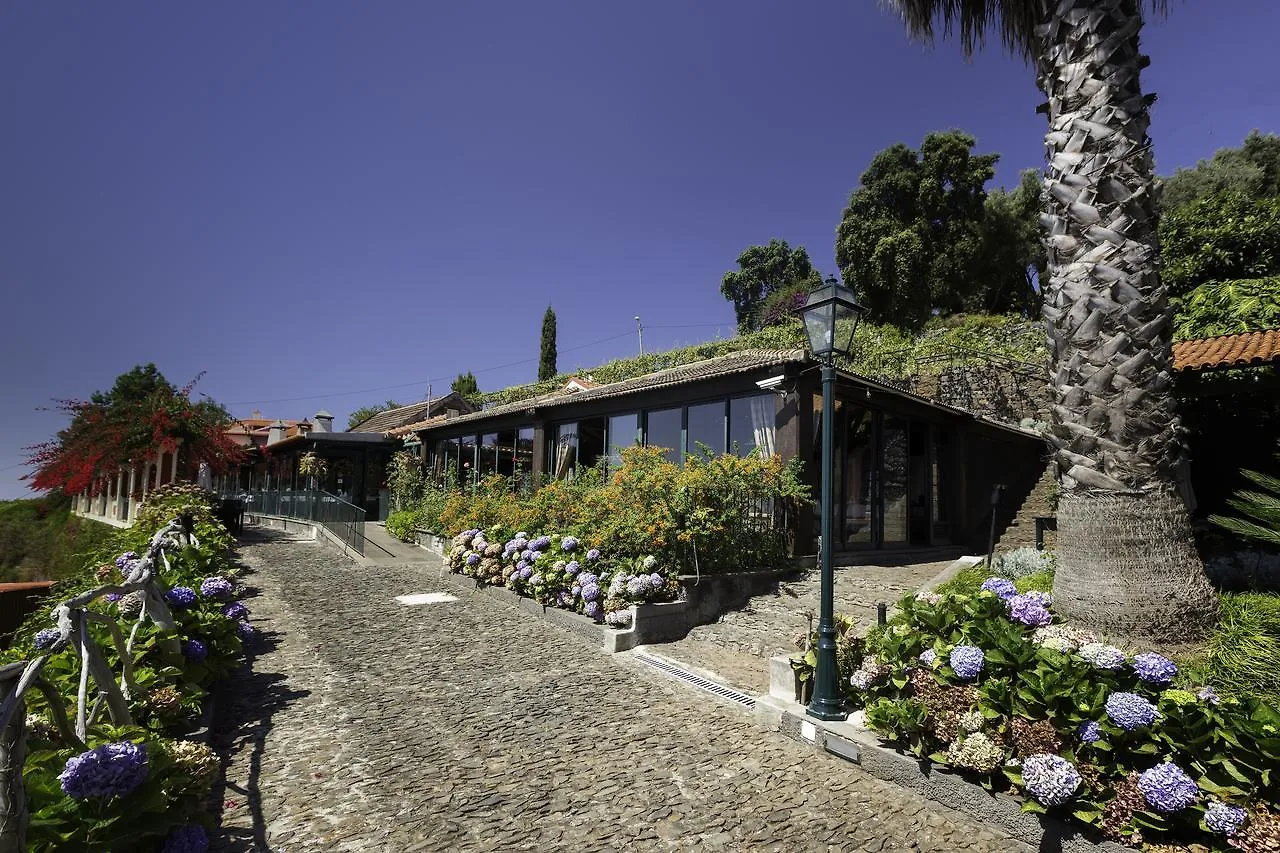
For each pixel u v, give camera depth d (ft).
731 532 28.02
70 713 10.44
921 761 12.82
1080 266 16.63
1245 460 33.35
